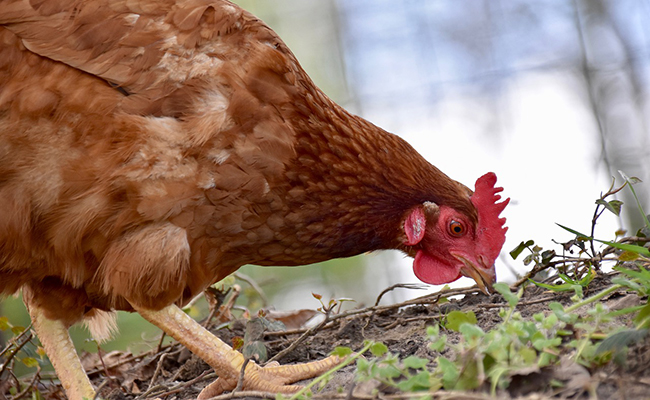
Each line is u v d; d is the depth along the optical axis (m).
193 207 1.10
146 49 1.11
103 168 1.10
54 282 1.15
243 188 1.11
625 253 1.11
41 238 1.11
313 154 1.12
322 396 1.04
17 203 1.10
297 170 1.12
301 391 1.03
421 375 1.01
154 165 1.10
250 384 1.11
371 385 1.04
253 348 1.10
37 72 1.10
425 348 1.12
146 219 1.10
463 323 1.01
